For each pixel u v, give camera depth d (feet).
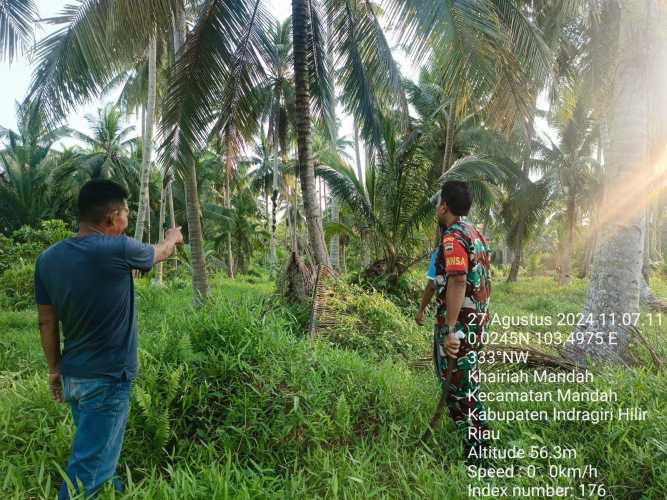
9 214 71.97
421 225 32.19
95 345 6.27
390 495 6.85
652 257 79.56
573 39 31.86
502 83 20.11
